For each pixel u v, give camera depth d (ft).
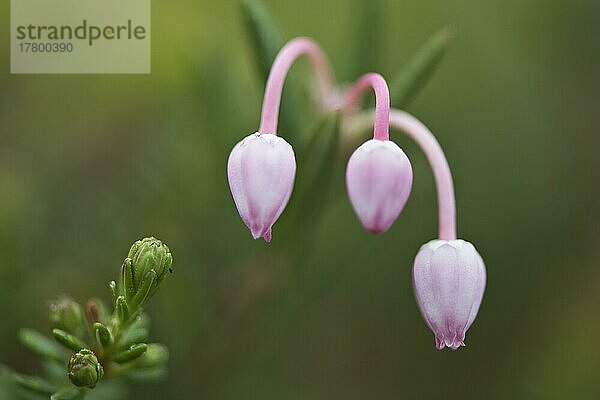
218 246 0.53
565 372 0.56
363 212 0.42
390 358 0.57
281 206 0.42
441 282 0.43
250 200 0.42
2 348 0.52
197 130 0.53
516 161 0.58
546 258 0.57
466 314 0.43
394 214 0.42
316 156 0.46
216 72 0.51
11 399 0.45
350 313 0.57
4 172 0.54
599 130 0.58
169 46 0.55
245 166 0.42
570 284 0.57
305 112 0.51
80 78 0.55
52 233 0.53
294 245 0.49
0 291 0.52
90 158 0.55
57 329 0.42
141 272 0.42
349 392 0.57
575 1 0.57
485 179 0.58
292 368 0.56
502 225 0.58
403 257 0.57
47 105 0.55
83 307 0.53
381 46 0.49
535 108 0.58
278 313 0.51
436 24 0.59
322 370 0.57
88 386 0.41
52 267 0.53
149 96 0.56
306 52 0.46
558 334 0.57
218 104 0.51
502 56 0.58
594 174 0.58
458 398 0.57
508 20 0.58
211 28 0.56
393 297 0.57
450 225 0.44
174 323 0.51
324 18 0.58
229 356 0.51
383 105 0.43
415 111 0.58
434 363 0.57
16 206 0.53
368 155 0.42
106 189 0.55
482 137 0.58
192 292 0.51
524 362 0.57
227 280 0.52
